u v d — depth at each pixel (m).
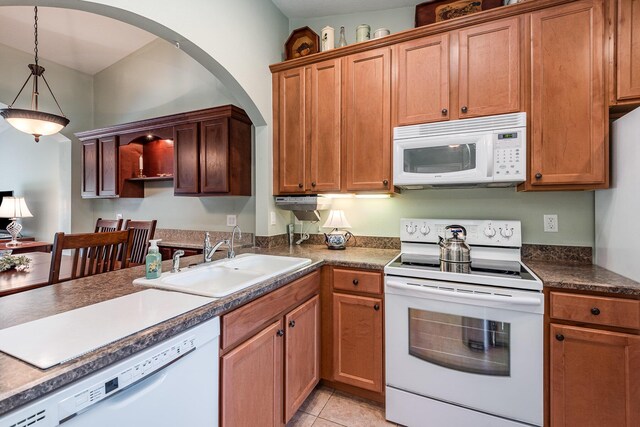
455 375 1.56
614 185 1.53
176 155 2.85
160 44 3.48
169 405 0.90
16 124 2.50
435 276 1.60
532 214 1.96
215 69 1.99
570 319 1.37
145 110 3.62
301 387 1.69
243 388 1.21
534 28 1.66
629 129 1.39
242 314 1.21
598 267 1.69
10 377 0.62
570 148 1.59
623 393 1.29
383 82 2.03
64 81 3.82
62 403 0.65
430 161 1.85
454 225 1.96
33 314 0.95
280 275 1.52
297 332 1.64
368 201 2.44
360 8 2.46
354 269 1.86
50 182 4.39
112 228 2.94
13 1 1.20
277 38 2.52
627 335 1.29
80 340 0.77
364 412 1.80
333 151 2.18
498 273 1.57
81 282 1.33
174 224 3.38
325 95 2.21
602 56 1.54
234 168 2.65
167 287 1.24
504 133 1.69
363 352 1.83
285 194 2.40
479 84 1.77
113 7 1.37
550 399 1.41
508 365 1.46
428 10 2.12
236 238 2.97
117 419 0.76
